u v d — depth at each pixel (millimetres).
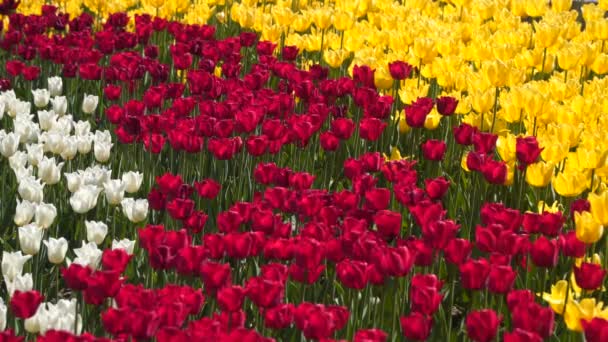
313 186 13094
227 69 15383
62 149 12016
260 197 9953
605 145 11750
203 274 7605
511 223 9172
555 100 14680
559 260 10250
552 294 8617
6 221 11344
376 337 6617
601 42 18922
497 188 12305
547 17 20969
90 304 8227
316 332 6922
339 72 18094
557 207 11516
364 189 10289
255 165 12633
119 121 13195
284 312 7215
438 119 13844
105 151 12109
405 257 7824
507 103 13266
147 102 13711
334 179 13328
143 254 10188
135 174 11008
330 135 12016
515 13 20953
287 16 19062
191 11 21297
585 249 9102
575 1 28781
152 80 16953
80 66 15344
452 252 8320
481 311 7109
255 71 15492
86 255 8477
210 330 6582
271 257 8570
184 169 12305
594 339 7090
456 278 10242
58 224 10898
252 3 21688
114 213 10453
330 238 8703
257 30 19750
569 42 18609
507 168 10992
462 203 12148
